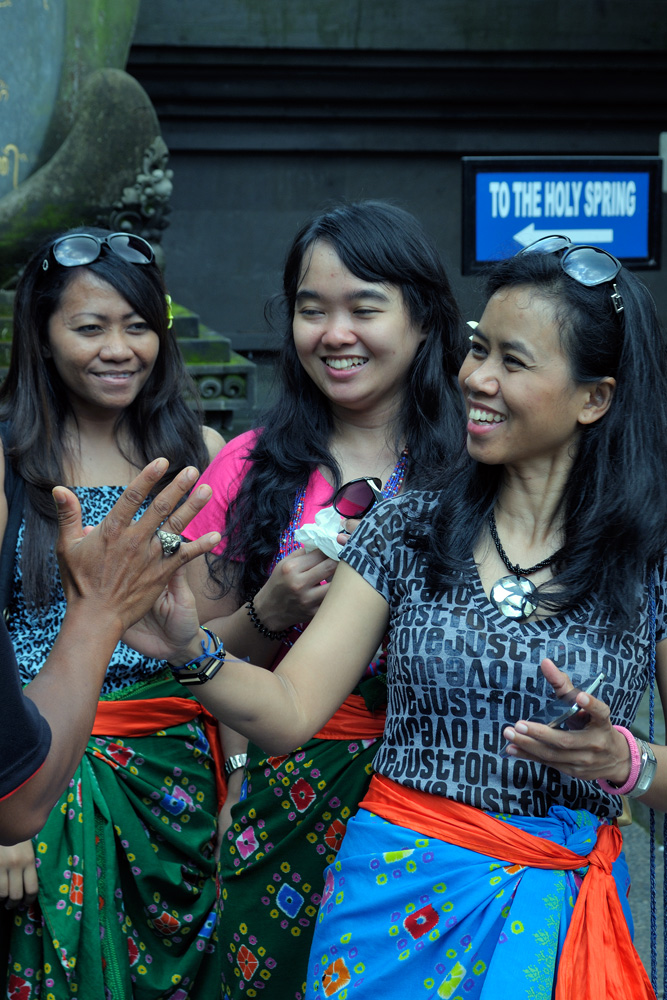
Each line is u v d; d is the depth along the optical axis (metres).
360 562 1.59
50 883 2.02
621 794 1.43
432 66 8.69
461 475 1.60
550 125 9.28
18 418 2.19
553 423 1.48
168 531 1.31
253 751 1.92
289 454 1.95
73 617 1.25
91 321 2.17
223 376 4.92
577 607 1.49
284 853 1.86
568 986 1.36
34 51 4.91
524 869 1.44
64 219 4.68
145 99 4.71
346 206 1.93
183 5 8.18
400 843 1.49
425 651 1.49
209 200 8.96
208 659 1.45
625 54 8.90
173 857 2.19
